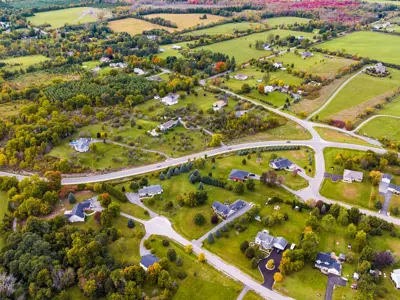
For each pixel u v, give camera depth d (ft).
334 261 447.42
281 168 642.63
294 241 489.26
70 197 559.79
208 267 452.76
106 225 509.76
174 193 585.63
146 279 429.79
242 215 533.96
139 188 594.65
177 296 415.44
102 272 422.41
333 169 646.33
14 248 465.06
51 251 458.91
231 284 429.79
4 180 590.55
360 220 505.66
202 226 517.96
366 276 425.28
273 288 423.23
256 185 603.26
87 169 648.79
